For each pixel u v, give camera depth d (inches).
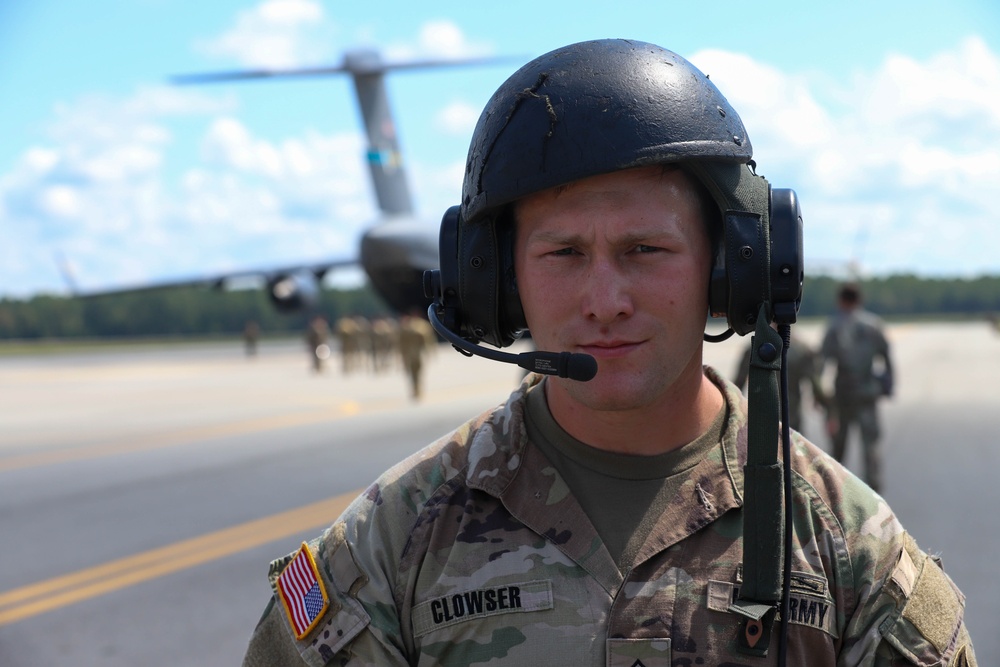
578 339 43.2
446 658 44.3
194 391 869.8
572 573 44.3
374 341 1090.1
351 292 4266.7
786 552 42.4
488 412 50.9
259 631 48.3
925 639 44.2
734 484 46.1
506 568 44.6
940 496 282.0
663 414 46.1
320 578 46.1
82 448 452.4
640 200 42.2
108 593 200.4
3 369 1526.8
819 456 48.3
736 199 43.4
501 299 46.9
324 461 388.5
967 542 223.3
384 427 511.5
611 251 42.5
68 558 231.5
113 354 2333.9
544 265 43.7
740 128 44.2
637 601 43.7
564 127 41.4
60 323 4178.2
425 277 50.1
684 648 42.8
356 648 44.8
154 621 181.2
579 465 46.6
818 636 43.9
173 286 1216.2
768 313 44.6
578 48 43.6
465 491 47.0
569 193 42.5
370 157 877.2
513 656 43.2
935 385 765.9
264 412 624.1
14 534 259.1
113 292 1226.0
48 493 324.5
